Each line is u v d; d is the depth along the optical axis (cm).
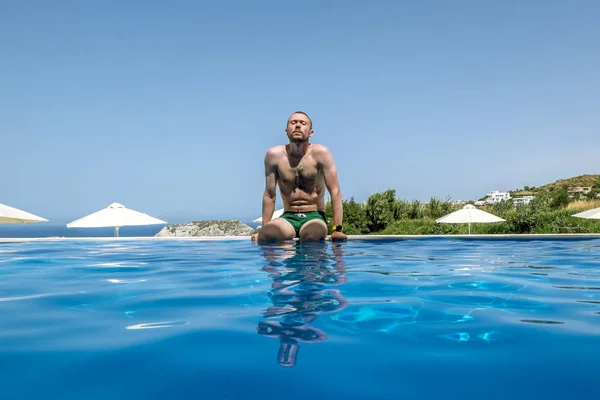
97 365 186
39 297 331
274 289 350
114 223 1277
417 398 153
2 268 505
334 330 233
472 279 396
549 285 366
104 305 302
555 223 1617
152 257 609
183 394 157
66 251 719
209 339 219
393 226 1914
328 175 768
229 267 486
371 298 312
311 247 693
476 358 190
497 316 262
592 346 206
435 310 277
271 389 160
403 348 203
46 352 203
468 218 1402
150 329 239
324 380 167
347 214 1903
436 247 719
